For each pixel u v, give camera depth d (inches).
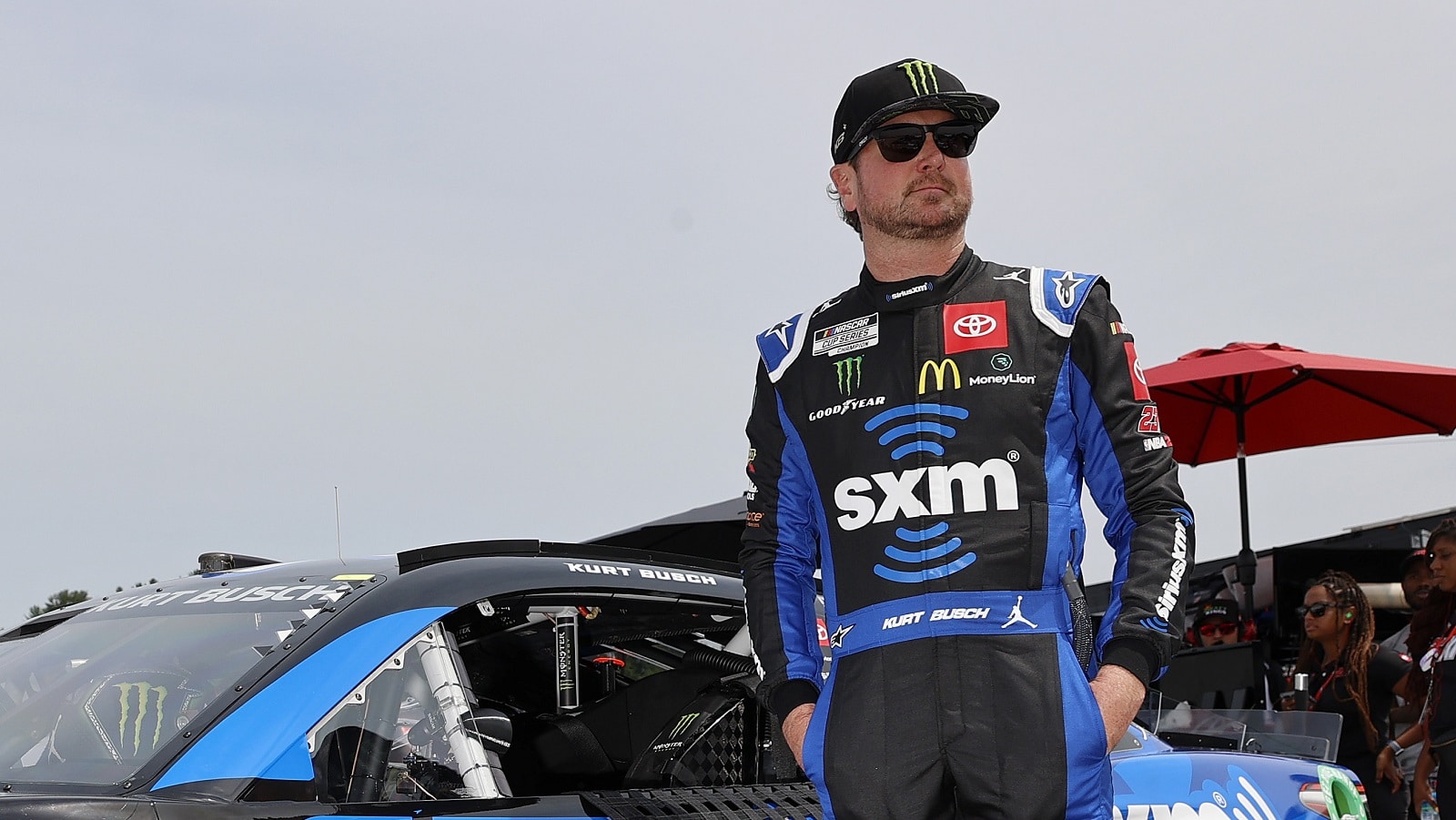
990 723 71.5
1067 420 77.4
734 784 122.2
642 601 114.7
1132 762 121.0
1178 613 75.7
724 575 123.3
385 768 91.5
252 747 87.4
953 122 79.4
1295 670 222.8
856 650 75.7
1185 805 120.1
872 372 78.6
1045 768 70.7
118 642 104.7
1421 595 216.1
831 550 78.6
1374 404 269.4
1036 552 74.2
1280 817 126.9
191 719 90.3
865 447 77.4
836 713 75.5
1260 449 284.4
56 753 92.6
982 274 80.3
